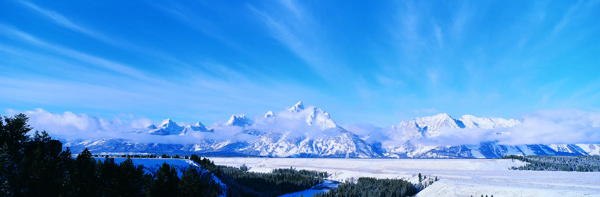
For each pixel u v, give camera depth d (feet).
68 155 301.43
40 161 225.97
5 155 213.46
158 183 257.55
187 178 303.48
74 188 224.12
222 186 550.77
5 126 247.29
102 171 250.57
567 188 458.91
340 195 636.89
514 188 463.01
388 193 630.33
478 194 468.75
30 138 268.82
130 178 258.37
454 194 492.95
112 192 247.09
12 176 212.23
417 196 567.18
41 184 207.62
